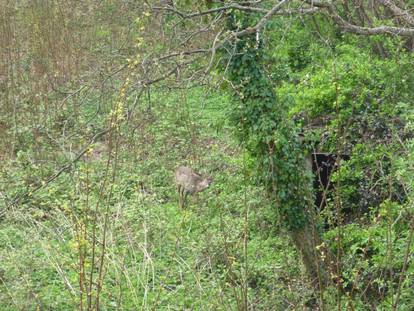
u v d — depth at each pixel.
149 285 10.43
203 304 9.75
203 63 11.13
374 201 11.36
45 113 15.11
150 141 15.68
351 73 12.91
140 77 10.19
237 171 14.11
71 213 9.91
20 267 10.24
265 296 10.09
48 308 9.66
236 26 10.86
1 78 18.77
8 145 15.77
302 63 16.09
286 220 11.40
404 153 10.76
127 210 12.19
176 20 10.81
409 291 8.80
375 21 13.82
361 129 12.02
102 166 14.05
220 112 17.59
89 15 19.73
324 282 10.66
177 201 13.82
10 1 20.72
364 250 9.20
